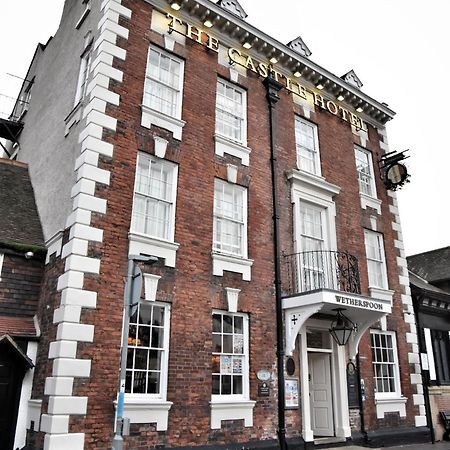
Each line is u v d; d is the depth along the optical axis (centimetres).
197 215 1092
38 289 1005
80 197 918
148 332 949
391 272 1527
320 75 1523
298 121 1465
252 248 1175
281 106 1412
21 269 999
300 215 1335
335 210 1423
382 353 1400
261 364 1092
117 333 890
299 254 1257
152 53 1177
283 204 1286
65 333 826
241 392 1057
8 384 882
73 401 802
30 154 1435
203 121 1195
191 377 966
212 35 1308
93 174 949
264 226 1223
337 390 1231
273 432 1062
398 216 1647
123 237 954
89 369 835
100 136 987
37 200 1209
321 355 1288
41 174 1241
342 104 1623
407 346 1462
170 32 1206
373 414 1284
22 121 1694
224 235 1150
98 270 897
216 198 1168
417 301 1595
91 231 910
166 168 1097
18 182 1288
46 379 834
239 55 1356
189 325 996
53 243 995
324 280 1293
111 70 1055
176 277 1007
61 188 1052
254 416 1042
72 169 1012
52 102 1350
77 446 786
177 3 1233
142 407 873
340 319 1192
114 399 850
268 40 1392
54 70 1436
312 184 1361
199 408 959
